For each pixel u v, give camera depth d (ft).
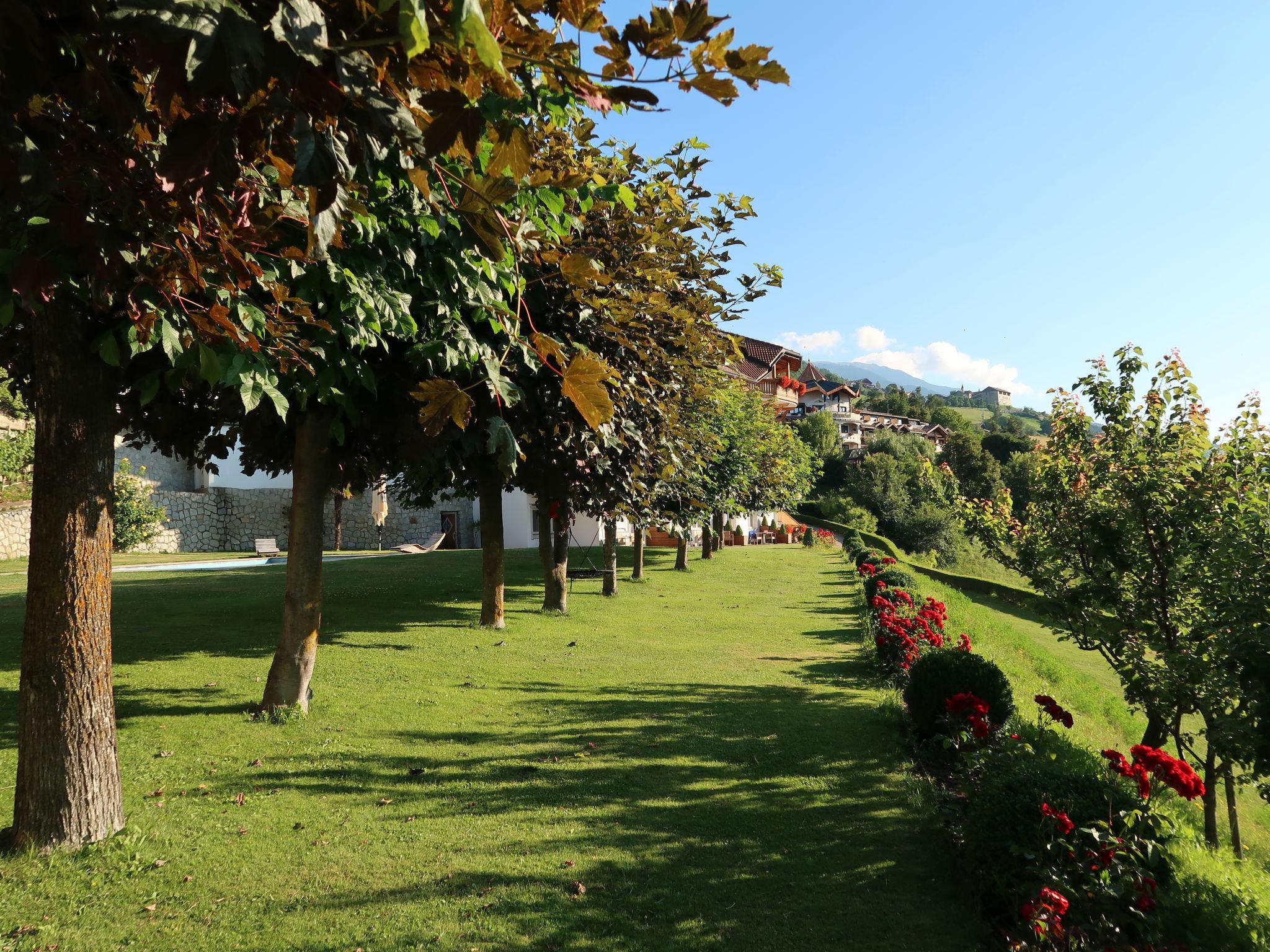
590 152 19.03
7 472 92.17
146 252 8.92
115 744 17.11
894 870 17.56
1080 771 18.35
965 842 17.15
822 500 217.77
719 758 24.91
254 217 8.23
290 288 17.22
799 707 31.96
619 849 18.11
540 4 4.82
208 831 17.90
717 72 4.57
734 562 105.60
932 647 36.96
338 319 18.17
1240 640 21.66
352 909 14.98
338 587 61.41
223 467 116.57
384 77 5.13
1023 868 14.65
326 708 27.91
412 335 19.80
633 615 56.54
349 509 122.62
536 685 33.09
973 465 254.06
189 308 10.64
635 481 33.30
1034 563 31.27
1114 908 13.76
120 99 5.89
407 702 29.19
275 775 21.40
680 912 15.46
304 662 26.86
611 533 66.33
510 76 4.95
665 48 4.48
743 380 75.66
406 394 25.26
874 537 156.25
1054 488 30.66
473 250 18.44
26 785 16.24
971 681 26.61
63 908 14.47
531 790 21.43
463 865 16.90
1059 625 30.14
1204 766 25.77
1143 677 26.81
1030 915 13.08
